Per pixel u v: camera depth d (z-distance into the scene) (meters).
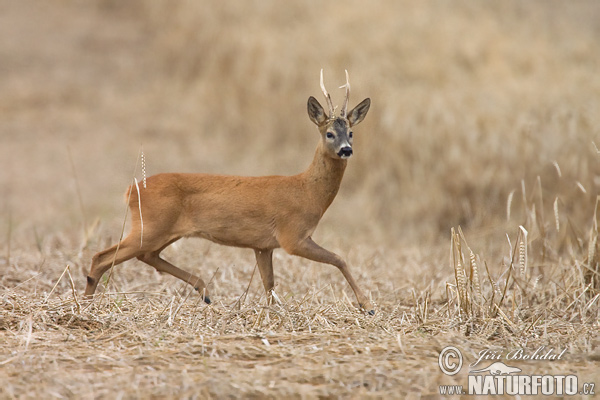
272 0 45.81
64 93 43.28
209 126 39.38
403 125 29.02
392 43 38.06
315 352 10.84
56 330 11.76
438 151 28.12
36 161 34.78
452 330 12.29
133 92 43.94
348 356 10.62
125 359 10.39
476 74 35.09
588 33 44.12
